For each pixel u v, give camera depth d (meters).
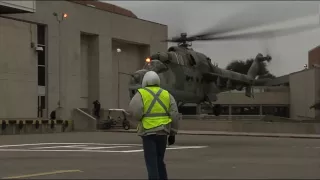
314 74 59.50
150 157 7.86
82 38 49.66
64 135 31.22
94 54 50.06
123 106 54.50
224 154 16.23
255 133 32.53
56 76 44.53
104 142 23.36
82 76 49.56
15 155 15.80
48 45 43.88
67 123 38.66
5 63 35.19
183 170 11.11
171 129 8.01
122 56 54.88
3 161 13.68
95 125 39.69
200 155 15.83
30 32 37.28
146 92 7.95
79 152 17.06
